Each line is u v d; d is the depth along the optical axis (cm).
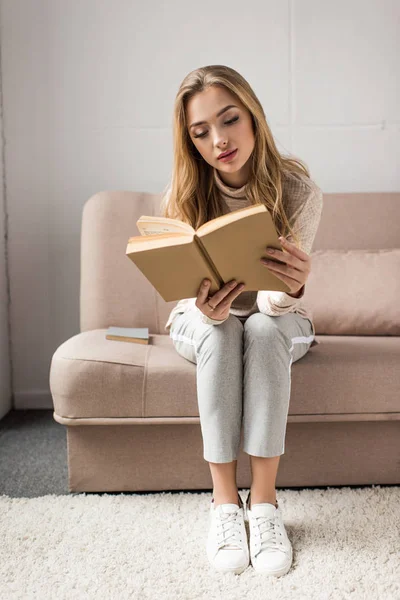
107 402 167
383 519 157
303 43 252
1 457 210
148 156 257
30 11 250
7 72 252
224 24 252
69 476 176
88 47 252
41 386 266
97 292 219
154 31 252
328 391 168
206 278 129
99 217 226
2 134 254
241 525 142
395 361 169
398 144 256
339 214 230
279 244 123
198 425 174
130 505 167
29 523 157
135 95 255
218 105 145
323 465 176
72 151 256
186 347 162
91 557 141
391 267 214
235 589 128
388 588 128
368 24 252
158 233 131
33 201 257
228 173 158
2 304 255
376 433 175
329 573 133
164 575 133
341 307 210
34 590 128
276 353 143
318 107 254
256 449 142
